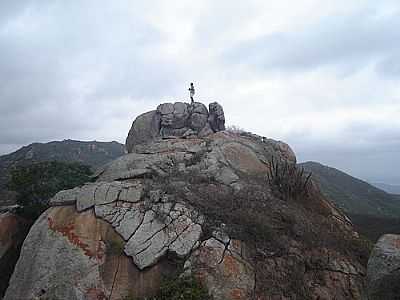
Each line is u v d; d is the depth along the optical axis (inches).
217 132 838.5
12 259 529.0
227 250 441.4
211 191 531.5
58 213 485.7
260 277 432.5
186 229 453.7
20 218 572.7
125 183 520.7
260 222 477.7
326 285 454.9
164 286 402.0
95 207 479.8
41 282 420.5
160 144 743.7
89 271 420.8
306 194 613.0
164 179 562.3
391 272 409.1
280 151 800.9
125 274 420.2
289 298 426.6
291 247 473.1
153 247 434.3
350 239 538.0
